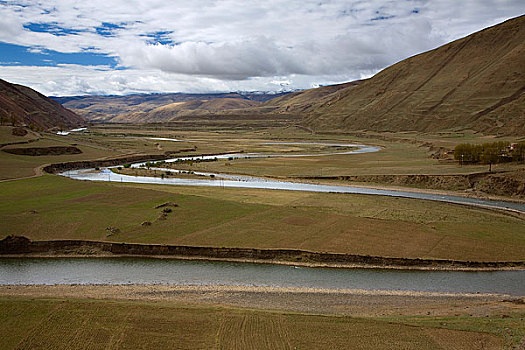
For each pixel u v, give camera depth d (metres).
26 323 37.59
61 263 56.56
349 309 43.06
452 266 54.47
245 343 34.75
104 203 81.44
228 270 53.94
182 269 54.34
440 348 33.69
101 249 60.12
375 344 34.47
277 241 61.38
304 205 84.94
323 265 55.31
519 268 54.12
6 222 68.25
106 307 40.69
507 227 69.94
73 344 34.47
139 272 53.41
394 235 64.19
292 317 39.12
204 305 43.06
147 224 67.75
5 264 56.16
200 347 34.22
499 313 40.59
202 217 72.50
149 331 36.50
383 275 52.38
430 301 45.19
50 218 70.62
